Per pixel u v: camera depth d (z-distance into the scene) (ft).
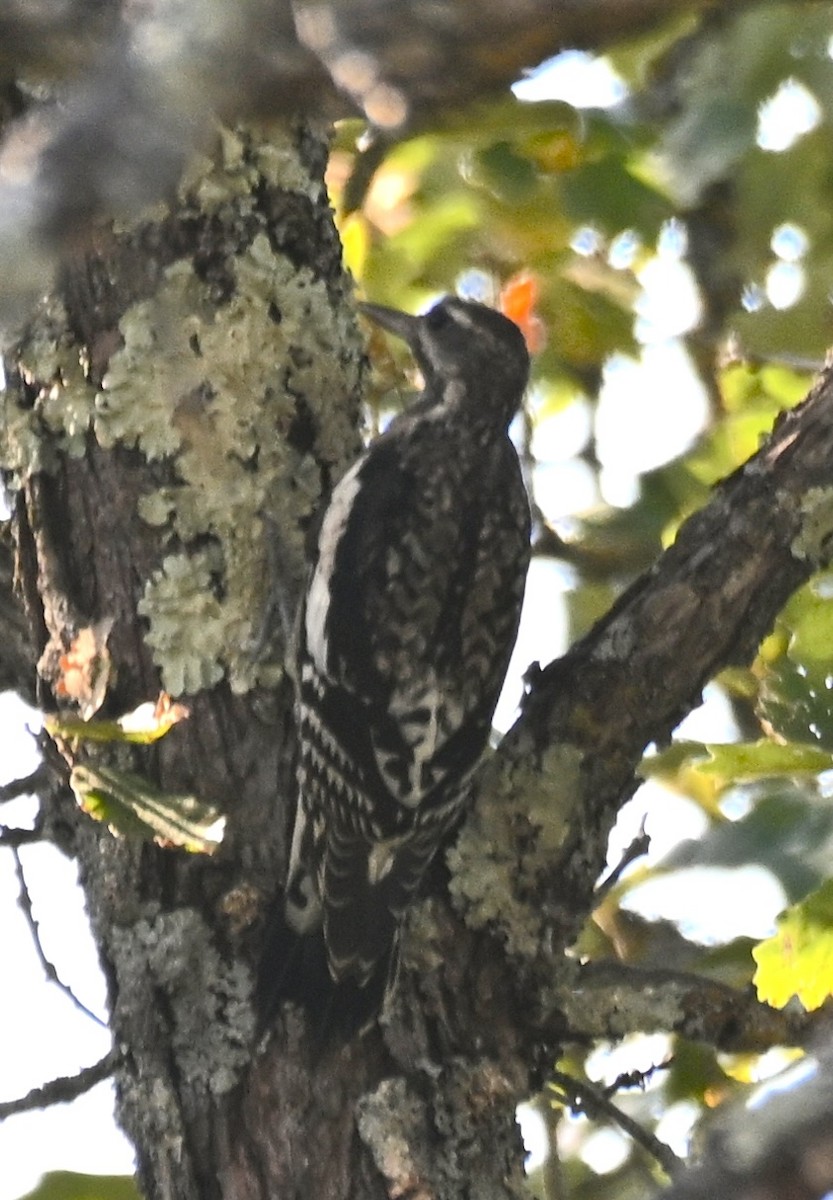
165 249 23.40
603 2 7.68
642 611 22.84
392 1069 21.09
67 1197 26.94
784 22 22.31
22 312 8.98
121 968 21.20
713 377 35.50
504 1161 21.17
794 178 27.07
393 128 8.00
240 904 21.33
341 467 24.30
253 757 22.31
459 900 22.09
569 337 34.96
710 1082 30.42
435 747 25.36
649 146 31.37
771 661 27.81
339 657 24.58
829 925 24.06
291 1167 20.44
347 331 24.79
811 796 22.74
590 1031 21.83
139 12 7.95
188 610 22.45
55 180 7.95
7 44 8.08
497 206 33.53
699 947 31.68
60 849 22.97
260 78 7.88
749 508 22.85
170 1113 20.74
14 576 23.85
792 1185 10.64
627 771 22.85
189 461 22.89
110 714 22.06
